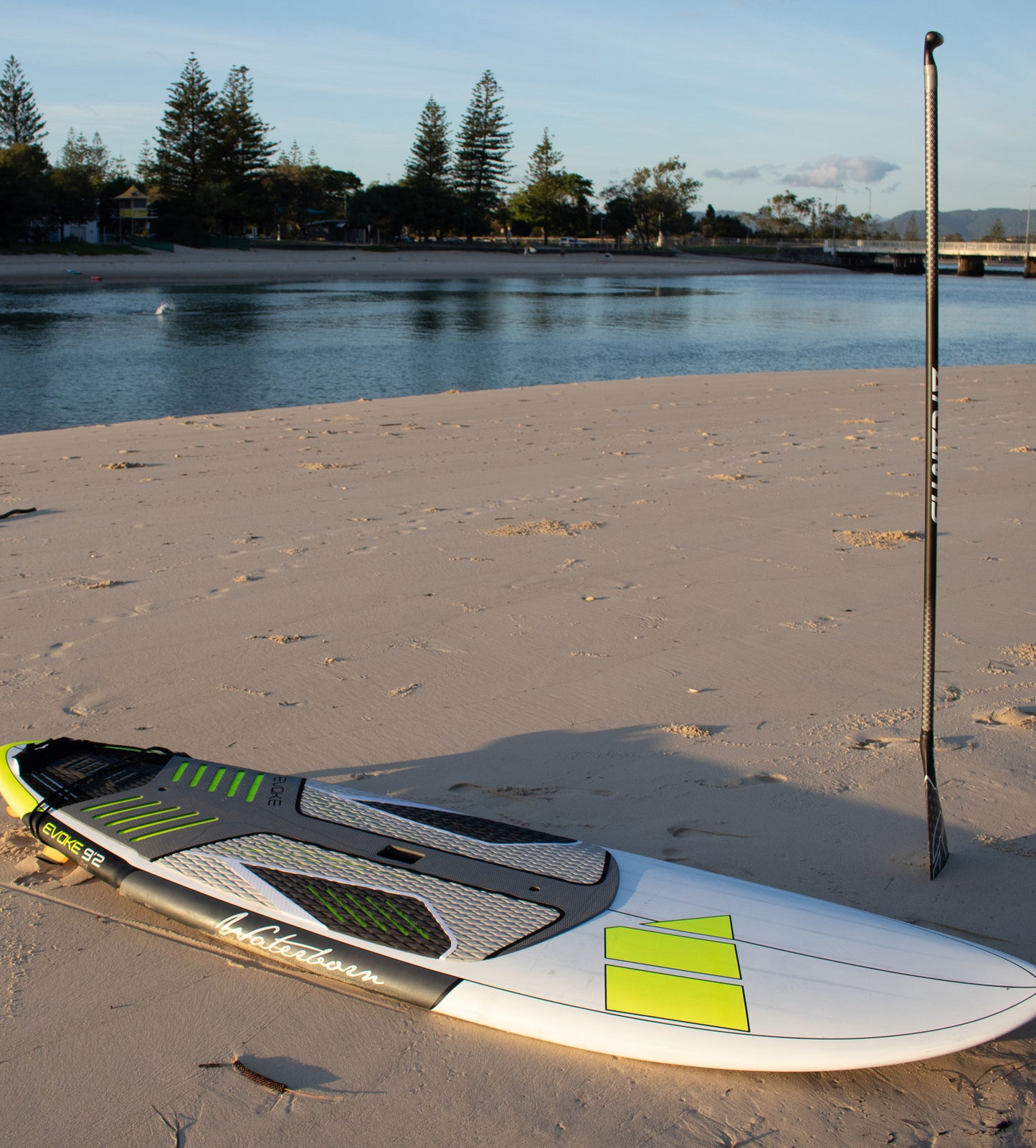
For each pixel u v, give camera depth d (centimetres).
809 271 10675
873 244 10625
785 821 338
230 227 9550
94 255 7669
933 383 287
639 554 657
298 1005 253
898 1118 218
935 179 274
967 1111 220
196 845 292
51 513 748
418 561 636
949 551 671
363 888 272
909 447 1043
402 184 10962
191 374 2066
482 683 454
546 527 717
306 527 715
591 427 1170
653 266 10462
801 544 683
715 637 514
